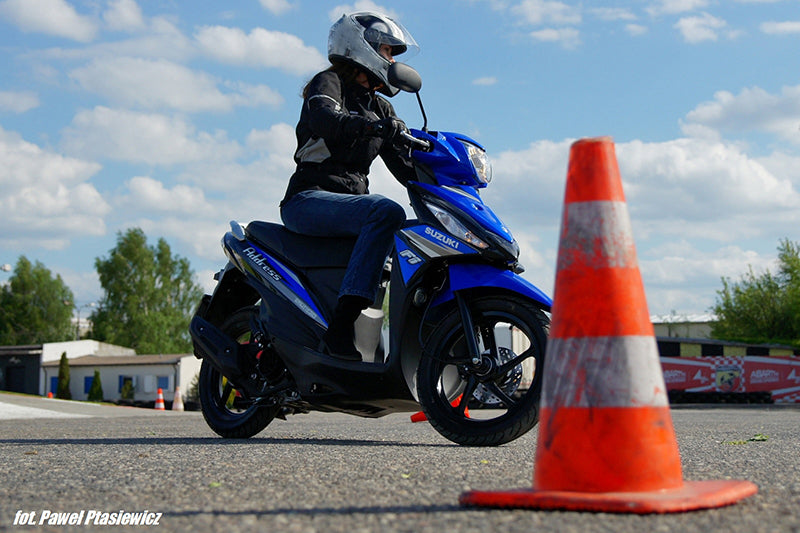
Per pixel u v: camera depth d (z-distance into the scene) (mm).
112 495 2588
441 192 4242
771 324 47125
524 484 2715
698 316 57250
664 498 2115
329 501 2377
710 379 34000
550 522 1973
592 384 2236
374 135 4242
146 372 51094
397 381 4258
